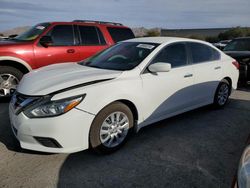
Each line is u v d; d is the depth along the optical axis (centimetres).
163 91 395
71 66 413
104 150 335
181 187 279
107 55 436
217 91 522
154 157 338
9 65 572
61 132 296
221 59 528
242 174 172
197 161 331
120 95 336
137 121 369
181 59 438
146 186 279
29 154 337
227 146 376
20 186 273
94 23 689
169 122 464
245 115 514
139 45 426
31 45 578
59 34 621
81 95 304
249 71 761
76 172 300
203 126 450
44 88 312
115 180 288
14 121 316
